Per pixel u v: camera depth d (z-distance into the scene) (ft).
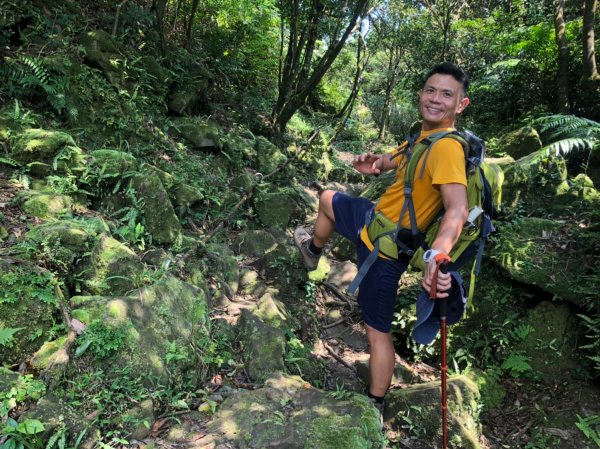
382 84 48.49
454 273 7.41
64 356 7.11
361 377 10.33
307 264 11.01
